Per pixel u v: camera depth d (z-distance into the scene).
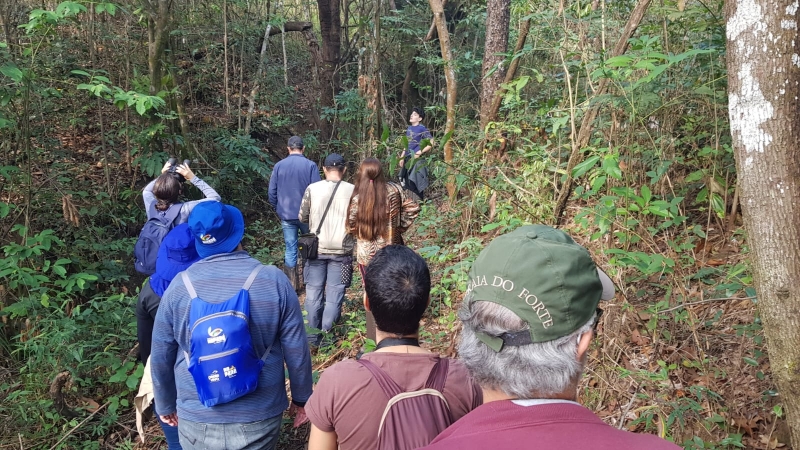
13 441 3.85
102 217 6.61
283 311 2.44
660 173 3.59
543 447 0.93
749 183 1.93
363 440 1.63
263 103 10.38
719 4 3.98
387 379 1.65
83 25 7.30
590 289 1.05
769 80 1.87
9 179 5.52
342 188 4.77
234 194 8.69
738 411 2.84
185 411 2.37
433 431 1.57
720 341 3.26
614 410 2.97
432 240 6.08
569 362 1.01
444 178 5.84
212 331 2.24
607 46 4.69
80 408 4.10
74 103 7.30
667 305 3.10
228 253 2.48
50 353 4.17
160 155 6.95
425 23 11.67
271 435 2.41
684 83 4.23
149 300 3.00
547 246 1.06
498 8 7.07
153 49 6.93
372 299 1.81
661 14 4.08
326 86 10.83
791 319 1.85
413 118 7.42
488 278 1.08
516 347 1.02
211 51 10.18
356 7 12.76
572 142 3.85
